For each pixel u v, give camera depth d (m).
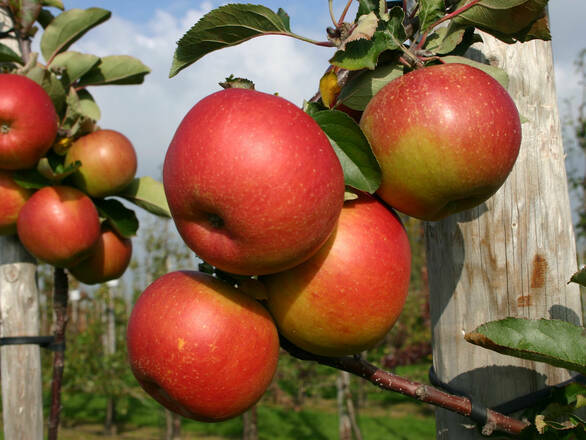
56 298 0.67
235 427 2.92
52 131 0.57
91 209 0.61
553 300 0.34
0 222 0.61
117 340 2.79
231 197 0.24
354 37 0.28
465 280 0.35
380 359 2.25
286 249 0.25
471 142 0.26
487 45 0.36
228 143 0.24
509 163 0.27
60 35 0.64
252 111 0.25
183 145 0.25
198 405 0.27
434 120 0.26
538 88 0.36
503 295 0.35
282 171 0.24
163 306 0.28
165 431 2.58
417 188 0.27
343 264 0.27
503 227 0.35
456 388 0.35
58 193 0.59
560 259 0.35
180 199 0.25
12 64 0.63
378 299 0.27
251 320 0.28
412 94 0.27
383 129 0.27
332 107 0.30
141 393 2.57
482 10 0.30
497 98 0.27
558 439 0.29
